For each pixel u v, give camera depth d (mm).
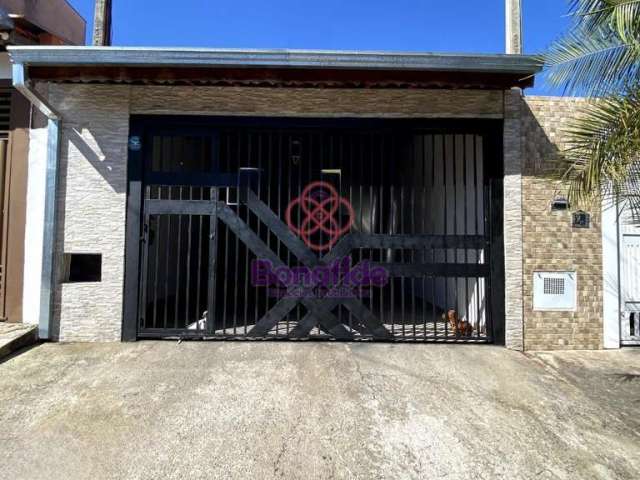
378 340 5066
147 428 3020
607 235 5109
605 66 3506
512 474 2615
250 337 5027
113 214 4973
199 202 5105
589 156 3594
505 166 5047
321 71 4469
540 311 5016
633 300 5156
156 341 4926
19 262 5066
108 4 5770
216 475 2531
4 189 5148
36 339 4836
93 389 3605
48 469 2562
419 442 2926
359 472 2588
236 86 4918
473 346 4957
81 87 4980
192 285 7980
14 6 8008
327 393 3615
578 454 2848
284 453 2758
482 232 5492
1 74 5207
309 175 5246
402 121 5117
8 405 3309
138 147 5023
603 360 4652
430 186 7188
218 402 3414
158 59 4266
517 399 3625
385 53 4293
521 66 4355
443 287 7082
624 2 3254
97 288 4918
